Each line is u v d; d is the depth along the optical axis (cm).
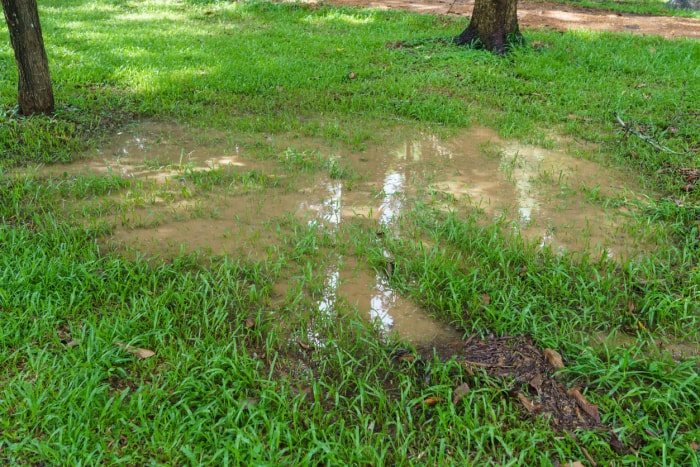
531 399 309
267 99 775
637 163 599
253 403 301
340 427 285
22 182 526
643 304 382
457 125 703
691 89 821
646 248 452
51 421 282
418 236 464
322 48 1037
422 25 1243
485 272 412
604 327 368
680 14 1560
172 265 409
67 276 385
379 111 734
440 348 350
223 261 422
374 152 625
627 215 496
